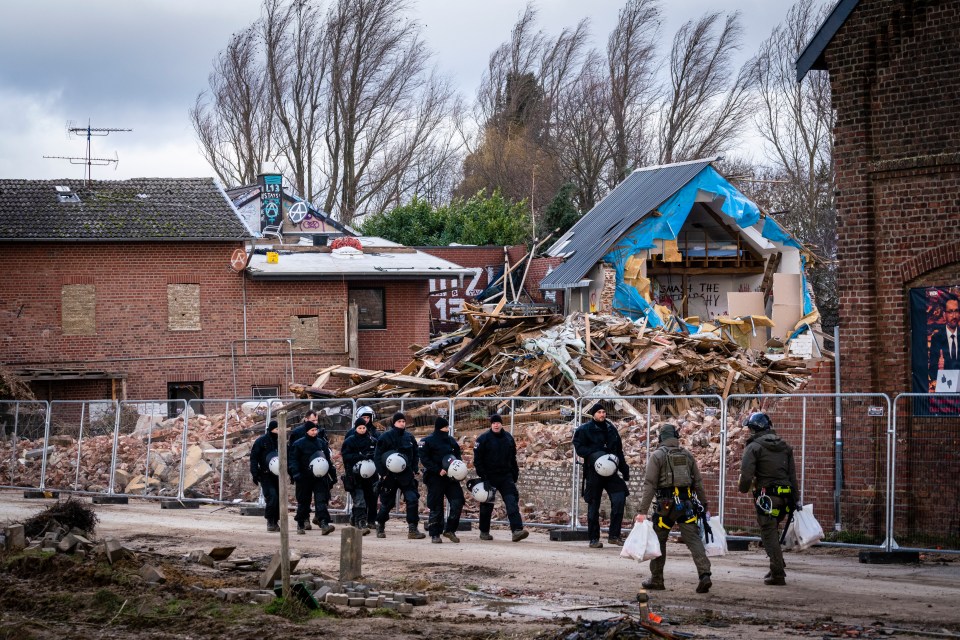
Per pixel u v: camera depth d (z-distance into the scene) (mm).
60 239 38906
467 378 30141
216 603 11664
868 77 17578
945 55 16875
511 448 17875
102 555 13883
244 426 25172
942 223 16875
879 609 11602
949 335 16812
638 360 28031
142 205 41531
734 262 47219
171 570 13531
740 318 42812
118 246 39812
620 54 67125
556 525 19469
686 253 46844
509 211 64500
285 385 41062
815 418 17078
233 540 17766
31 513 21703
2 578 13156
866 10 17578
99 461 26375
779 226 45156
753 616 11227
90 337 39562
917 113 17141
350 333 41344
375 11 66688
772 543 13125
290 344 41062
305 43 66812
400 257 45156
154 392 40031
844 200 17750
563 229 61500
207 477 24391
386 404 25031
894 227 17312
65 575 13039
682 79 65562
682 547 17000
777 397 17531
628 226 43625
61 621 11320
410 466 18250
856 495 16562
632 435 20844
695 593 12633
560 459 21016
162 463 25406
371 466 18406
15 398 36156
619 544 16875
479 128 75938
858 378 17453
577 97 68938
